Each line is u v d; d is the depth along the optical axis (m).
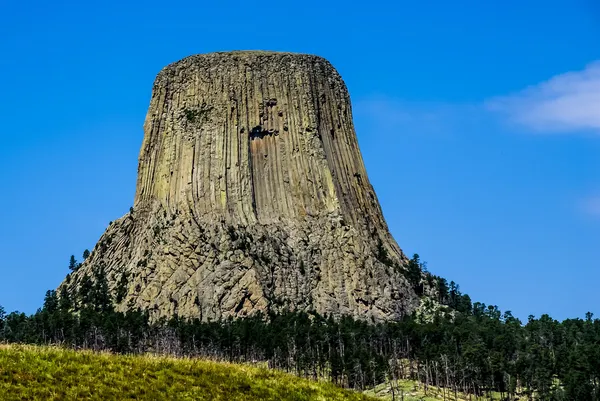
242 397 102.12
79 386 96.50
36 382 95.38
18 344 106.88
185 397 99.44
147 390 98.94
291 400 104.31
